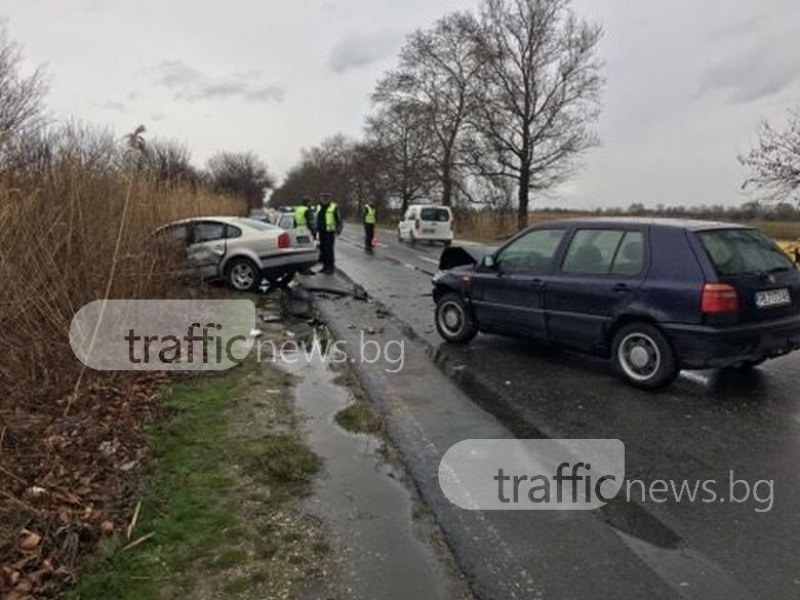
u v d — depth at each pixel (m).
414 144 55.94
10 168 7.03
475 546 3.70
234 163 71.38
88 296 7.10
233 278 13.09
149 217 9.32
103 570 3.44
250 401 6.21
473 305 8.45
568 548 3.66
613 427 5.50
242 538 3.77
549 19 35.88
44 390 6.03
